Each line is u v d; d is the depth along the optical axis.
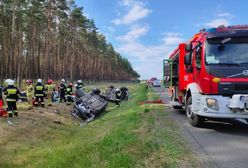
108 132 12.05
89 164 7.93
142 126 10.88
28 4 46.19
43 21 50.50
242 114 9.34
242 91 9.30
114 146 8.62
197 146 8.01
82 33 68.25
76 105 20.84
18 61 48.75
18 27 47.94
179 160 6.72
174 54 15.31
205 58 9.72
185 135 9.38
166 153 7.19
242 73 9.35
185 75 12.68
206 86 9.65
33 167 9.50
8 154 10.84
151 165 6.53
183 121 12.18
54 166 9.00
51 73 60.19
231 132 9.94
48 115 18.11
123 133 10.00
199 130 10.24
